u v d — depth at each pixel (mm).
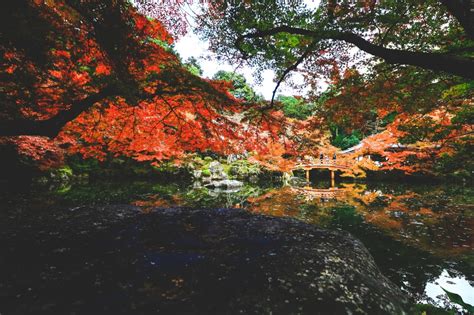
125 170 15180
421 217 7328
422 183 15930
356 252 3301
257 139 5312
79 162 14016
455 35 3615
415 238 5535
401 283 3725
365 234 5820
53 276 2355
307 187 15203
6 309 1881
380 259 4516
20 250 2865
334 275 2555
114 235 3432
